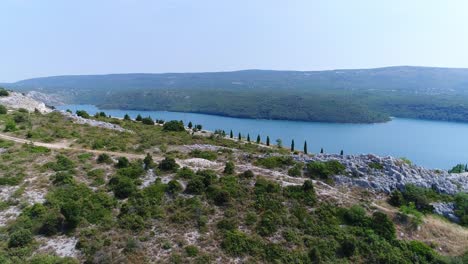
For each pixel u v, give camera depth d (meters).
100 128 69.31
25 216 31.98
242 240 31.06
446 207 43.28
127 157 50.84
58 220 31.44
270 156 54.38
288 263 29.62
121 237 30.09
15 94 97.50
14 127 60.56
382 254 32.25
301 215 35.81
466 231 39.34
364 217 36.75
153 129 80.75
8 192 36.59
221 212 35.31
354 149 192.88
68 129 64.88
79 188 37.66
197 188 38.22
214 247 30.17
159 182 39.94
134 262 27.20
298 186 40.47
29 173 41.19
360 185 45.19
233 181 40.91
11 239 28.33
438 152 187.38
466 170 94.12
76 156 48.25
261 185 40.12
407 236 36.12
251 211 35.81
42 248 28.50
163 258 28.11
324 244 32.31
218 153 57.78
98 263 26.33
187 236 31.27
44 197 35.72
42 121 68.50
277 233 33.00
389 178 46.84
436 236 37.25
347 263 30.88
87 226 31.70
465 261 33.09
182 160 51.03
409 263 31.98
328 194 40.47
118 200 36.28
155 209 34.47
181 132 80.62
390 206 41.41
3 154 46.28
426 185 46.75
